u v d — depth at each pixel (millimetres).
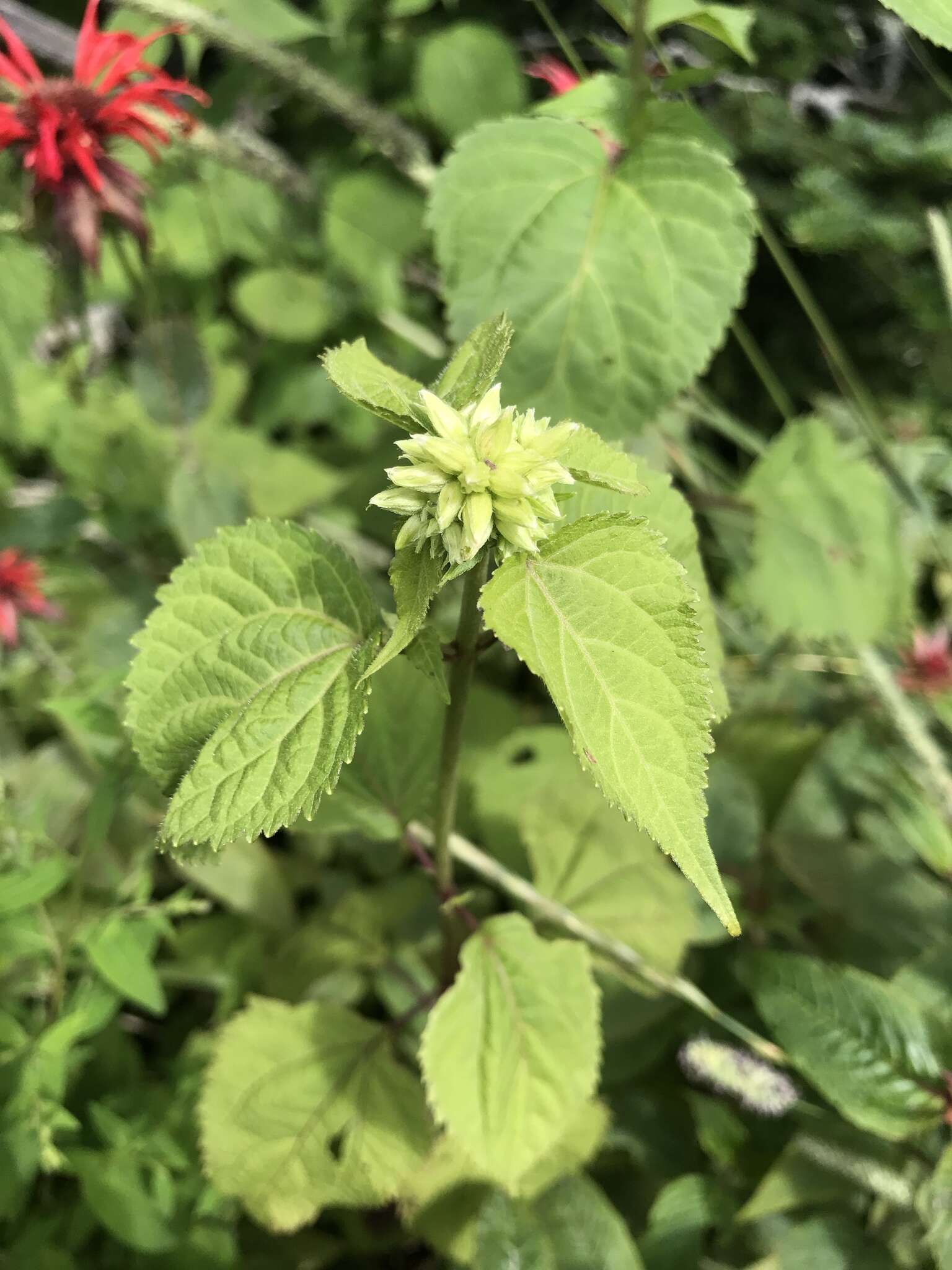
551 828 392
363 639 244
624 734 199
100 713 336
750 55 355
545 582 210
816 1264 330
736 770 441
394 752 320
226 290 672
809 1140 346
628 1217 392
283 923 432
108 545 578
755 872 434
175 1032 451
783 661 534
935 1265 325
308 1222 402
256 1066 339
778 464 485
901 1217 335
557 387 350
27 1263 336
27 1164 320
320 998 431
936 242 467
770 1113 356
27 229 402
